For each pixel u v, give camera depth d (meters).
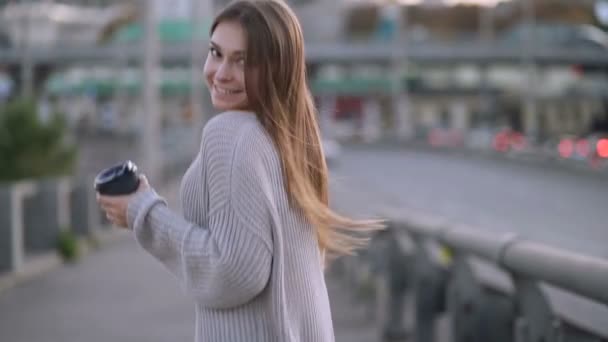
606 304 3.50
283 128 2.92
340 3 122.06
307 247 2.94
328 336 2.98
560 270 3.83
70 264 15.76
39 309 11.48
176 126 98.56
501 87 122.62
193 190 2.89
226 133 2.85
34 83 105.69
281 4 3.04
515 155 62.62
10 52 99.25
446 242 6.21
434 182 43.69
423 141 92.56
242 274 2.74
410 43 113.25
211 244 2.77
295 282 2.88
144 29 30.38
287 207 2.87
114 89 107.12
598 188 40.28
